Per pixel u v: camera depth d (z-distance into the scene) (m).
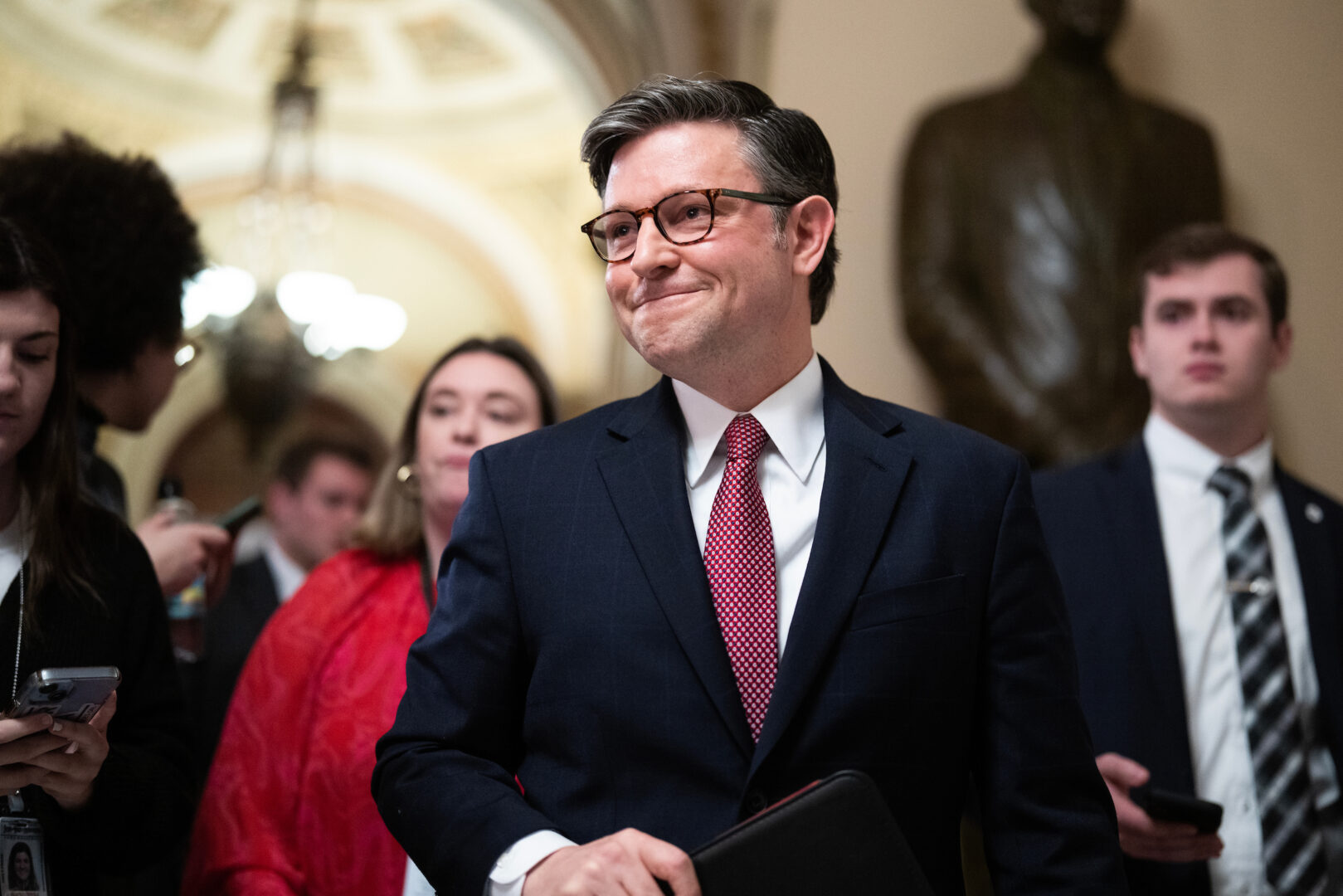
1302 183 5.95
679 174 1.93
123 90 10.88
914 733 1.83
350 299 9.80
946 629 1.88
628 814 1.81
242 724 2.80
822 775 1.79
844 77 5.95
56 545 2.30
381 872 2.66
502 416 3.13
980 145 5.60
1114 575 3.00
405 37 10.88
